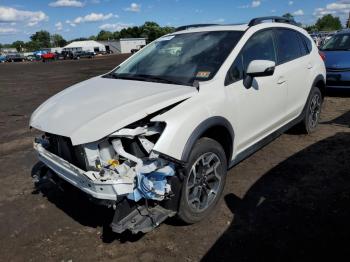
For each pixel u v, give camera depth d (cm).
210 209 357
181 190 313
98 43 8962
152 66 425
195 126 313
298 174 447
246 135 404
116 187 275
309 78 541
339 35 948
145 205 301
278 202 383
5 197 428
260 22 457
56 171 336
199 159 331
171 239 327
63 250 322
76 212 386
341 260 291
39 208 398
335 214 356
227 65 377
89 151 289
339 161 480
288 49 501
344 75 823
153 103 312
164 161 292
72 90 400
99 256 311
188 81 368
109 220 365
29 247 329
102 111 310
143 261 301
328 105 802
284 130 500
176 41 450
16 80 1928
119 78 420
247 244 316
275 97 449
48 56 5591
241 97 381
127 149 298
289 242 316
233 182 431
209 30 444
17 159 558
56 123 318
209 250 310
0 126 784
